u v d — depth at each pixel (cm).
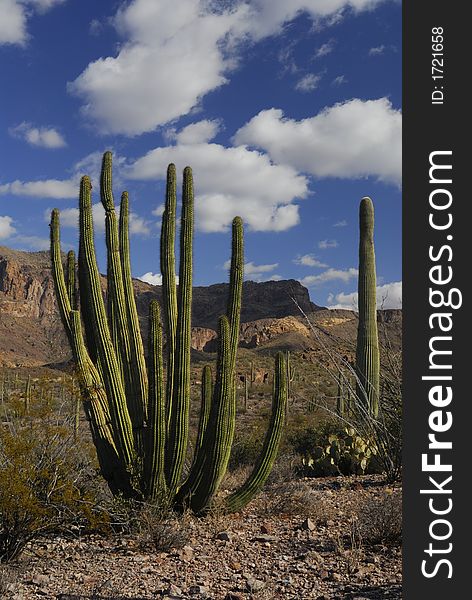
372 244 1343
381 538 687
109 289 881
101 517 740
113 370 842
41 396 763
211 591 563
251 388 4688
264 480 891
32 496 680
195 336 12900
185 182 884
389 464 1086
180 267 866
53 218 913
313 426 1612
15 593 558
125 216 901
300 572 610
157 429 816
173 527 759
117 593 548
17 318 13988
